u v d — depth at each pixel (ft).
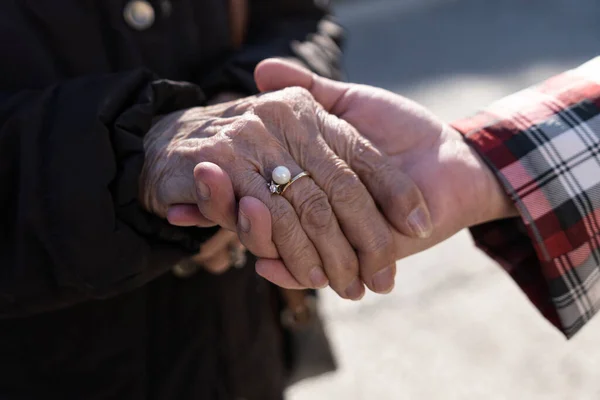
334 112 1.61
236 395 1.82
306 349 1.96
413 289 3.24
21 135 1.41
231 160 1.42
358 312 3.15
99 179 1.41
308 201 1.41
